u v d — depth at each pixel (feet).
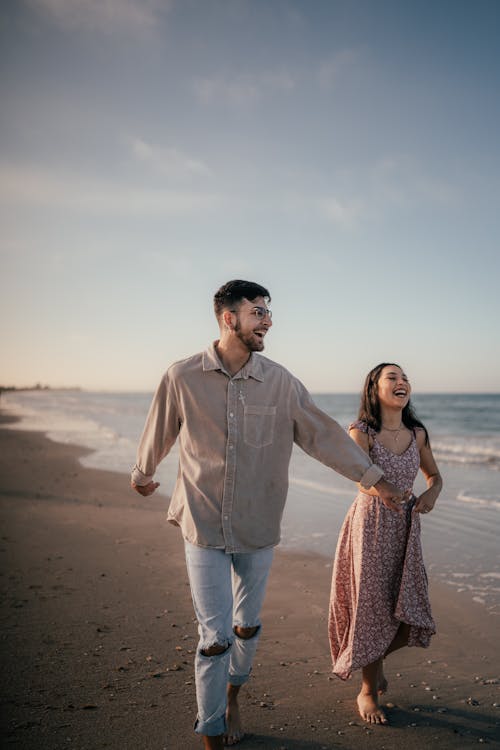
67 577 16.34
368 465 8.48
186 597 14.76
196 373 8.29
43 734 8.41
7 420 106.42
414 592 9.12
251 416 8.23
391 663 11.21
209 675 7.68
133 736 8.39
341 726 8.89
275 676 10.62
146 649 11.50
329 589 15.92
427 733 8.66
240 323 8.18
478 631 12.76
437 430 93.04
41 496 29.78
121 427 84.53
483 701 9.66
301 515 25.48
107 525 23.39
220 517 8.16
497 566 17.58
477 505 26.61
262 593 8.60
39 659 10.95
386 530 9.28
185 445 8.39
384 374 9.91
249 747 8.32
